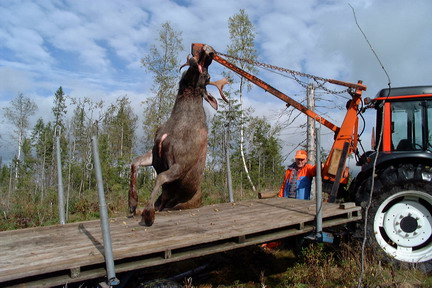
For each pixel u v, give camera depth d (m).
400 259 5.16
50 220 8.43
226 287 4.75
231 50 19.67
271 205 5.71
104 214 2.94
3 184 14.46
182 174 4.98
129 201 5.14
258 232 4.11
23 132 23.83
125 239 3.60
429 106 5.62
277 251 6.08
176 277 4.69
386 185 5.32
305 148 11.16
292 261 5.65
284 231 4.28
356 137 6.54
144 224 4.39
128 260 3.20
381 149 5.71
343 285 4.41
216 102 5.43
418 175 5.22
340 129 6.47
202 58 5.02
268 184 16.95
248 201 6.33
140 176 15.09
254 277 5.10
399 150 5.64
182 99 5.17
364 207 5.39
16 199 10.70
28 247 3.36
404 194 5.30
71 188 11.68
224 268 5.30
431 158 5.25
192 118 5.06
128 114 23.70
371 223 5.31
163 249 3.25
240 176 14.74
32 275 2.61
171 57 22.30
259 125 20.20
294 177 7.26
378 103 6.06
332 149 6.44
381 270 4.57
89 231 4.07
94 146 3.02
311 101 10.00
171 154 4.94
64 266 2.76
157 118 21.56
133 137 22.62
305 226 4.49
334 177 6.41
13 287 2.62
